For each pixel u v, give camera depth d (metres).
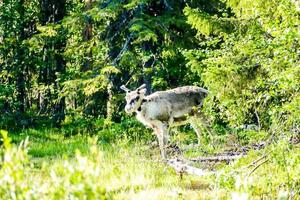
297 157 15.75
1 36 45.84
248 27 23.45
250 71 21.20
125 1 38.03
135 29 35.16
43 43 41.25
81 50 39.94
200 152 26.64
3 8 43.00
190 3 37.97
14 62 43.19
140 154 28.86
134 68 37.88
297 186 16.73
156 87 38.69
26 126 40.75
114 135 35.06
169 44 36.97
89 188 7.72
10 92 40.25
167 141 27.86
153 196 20.22
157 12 39.62
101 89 39.47
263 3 20.47
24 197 7.74
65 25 38.72
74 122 39.62
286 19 16.73
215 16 25.52
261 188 18.88
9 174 7.75
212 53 21.56
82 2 47.25
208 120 28.38
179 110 28.42
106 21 39.28
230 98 20.41
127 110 27.47
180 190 21.20
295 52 16.75
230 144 26.69
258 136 19.14
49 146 32.62
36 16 45.25
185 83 38.59
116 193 19.91
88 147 31.33
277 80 17.88
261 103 20.23
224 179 17.14
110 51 39.97
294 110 16.70
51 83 45.28
